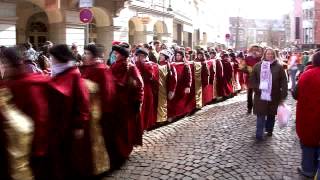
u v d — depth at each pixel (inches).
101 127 236.7
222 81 563.5
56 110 199.0
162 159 272.8
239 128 372.5
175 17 1466.5
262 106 327.0
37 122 180.9
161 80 376.8
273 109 329.1
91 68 237.1
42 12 861.2
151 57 428.5
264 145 313.0
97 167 231.6
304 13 2957.7
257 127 331.0
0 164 168.6
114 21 918.4
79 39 818.2
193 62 458.3
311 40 2866.6
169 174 243.4
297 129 239.5
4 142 166.6
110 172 247.4
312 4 2842.0
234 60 636.1
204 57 494.6
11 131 165.2
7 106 168.1
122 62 268.2
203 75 487.2
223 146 307.1
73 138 209.6
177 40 1642.5
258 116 329.4
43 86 189.9
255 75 331.9
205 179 235.0
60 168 205.6
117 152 255.4
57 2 748.0
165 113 384.5
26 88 178.7
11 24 652.1
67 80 202.4
